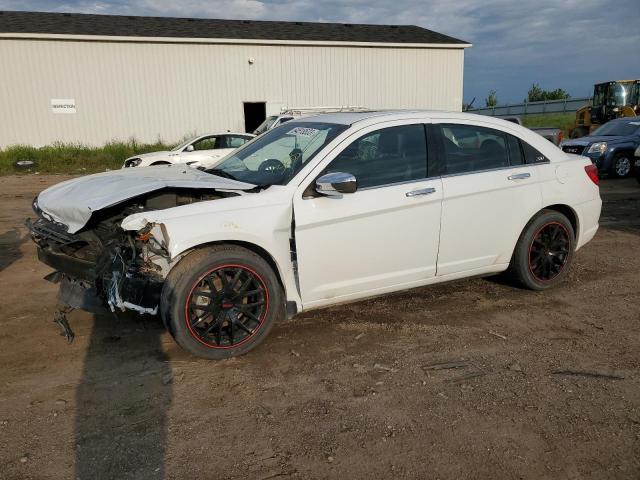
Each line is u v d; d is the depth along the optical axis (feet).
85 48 69.92
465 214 14.84
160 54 73.36
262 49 78.02
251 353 12.95
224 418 10.34
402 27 94.79
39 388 11.30
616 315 15.40
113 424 10.10
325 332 14.12
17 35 66.28
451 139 14.99
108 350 13.00
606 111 73.87
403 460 9.17
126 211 13.23
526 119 124.47
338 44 80.84
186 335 11.96
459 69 89.66
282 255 12.82
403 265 14.29
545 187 16.22
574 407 10.78
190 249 12.17
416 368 12.30
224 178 14.03
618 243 23.58
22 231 26.73
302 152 13.84
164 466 8.96
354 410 10.62
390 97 86.43
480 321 14.92
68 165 62.18
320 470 8.90
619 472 8.94
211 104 77.05
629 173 46.70
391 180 13.92
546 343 13.64
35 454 9.20
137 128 74.13
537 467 9.04
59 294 13.37
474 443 9.64
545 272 16.94
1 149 68.28
